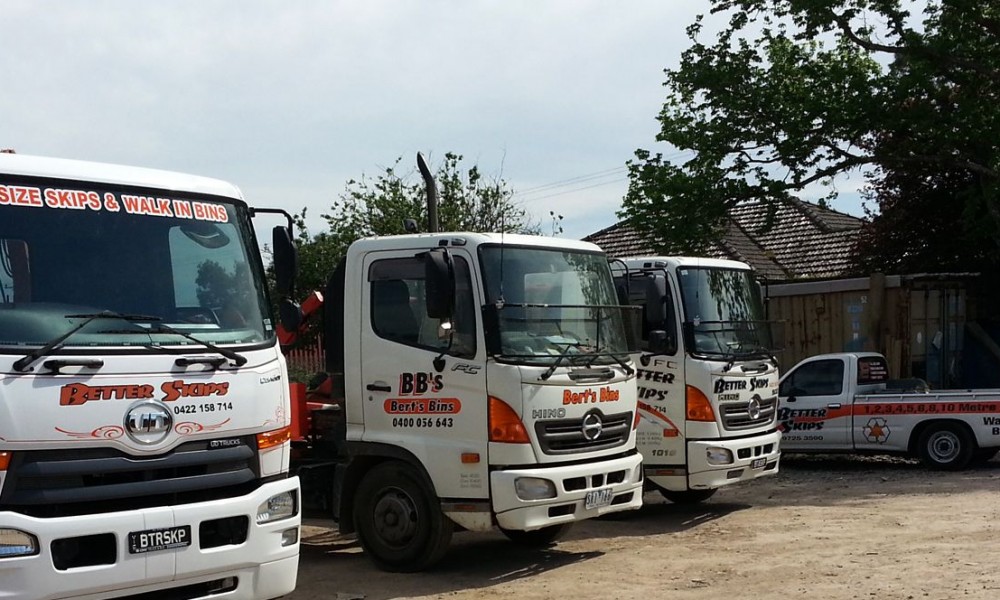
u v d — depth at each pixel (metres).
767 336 12.91
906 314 18.67
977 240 20.77
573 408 9.13
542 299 9.25
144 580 5.77
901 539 9.97
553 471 8.81
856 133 19.11
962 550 9.27
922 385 16.12
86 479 5.67
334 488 9.64
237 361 6.43
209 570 6.07
